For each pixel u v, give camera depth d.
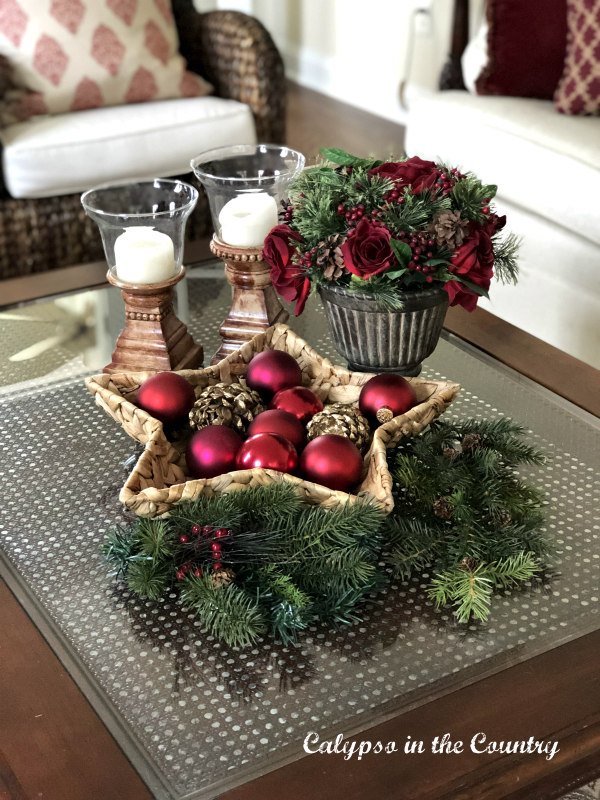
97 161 2.27
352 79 4.38
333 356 1.28
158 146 2.33
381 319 1.10
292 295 1.12
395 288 1.05
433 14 3.65
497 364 1.26
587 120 2.05
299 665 0.79
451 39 2.36
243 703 0.75
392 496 0.94
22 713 0.74
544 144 1.97
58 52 2.35
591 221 1.86
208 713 0.74
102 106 2.44
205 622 0.83
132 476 0.89
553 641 0.81
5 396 1.20
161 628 0.83
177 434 1.05
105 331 1.38
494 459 0.97
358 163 1.11
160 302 1.21
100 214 1.19
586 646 0.80
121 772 0.69
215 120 2.39
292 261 1.12
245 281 1.25
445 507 0.91
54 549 0.93
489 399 1.18
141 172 2.34
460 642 0.81
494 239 1.15
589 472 1.04
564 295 1.99
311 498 0.89
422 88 3.87
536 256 2.04
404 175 1.09
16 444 1.10
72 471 1.05
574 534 0.94
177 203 1.29
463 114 2.17
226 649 0.81
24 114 2.32
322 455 0.90
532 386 1.21
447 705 0.74
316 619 0.83
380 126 4.08
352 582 0.83
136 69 2.43
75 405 1.18
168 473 0.95
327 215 1.07
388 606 0.85
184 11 2.65
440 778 0.68
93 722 0.73
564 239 1.96
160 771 0.69
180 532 0.86
